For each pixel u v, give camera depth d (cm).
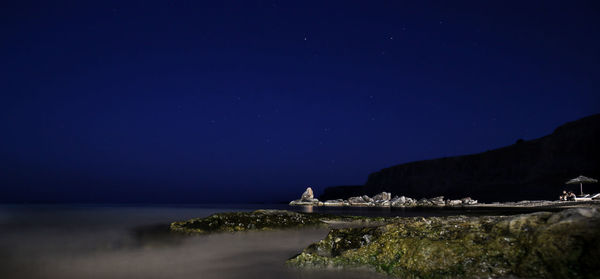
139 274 912
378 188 12200
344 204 7025
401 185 11281
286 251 1220
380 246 829
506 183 8269
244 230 1684
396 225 888
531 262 624
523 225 704
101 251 1244
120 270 953
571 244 600
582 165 6788
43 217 2956
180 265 1012
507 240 691
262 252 1202
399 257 776
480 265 668
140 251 1238
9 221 2522
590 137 6956
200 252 1211
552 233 641
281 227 1764
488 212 3275
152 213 3666
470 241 727
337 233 971
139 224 2262
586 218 634
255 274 887
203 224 1775
